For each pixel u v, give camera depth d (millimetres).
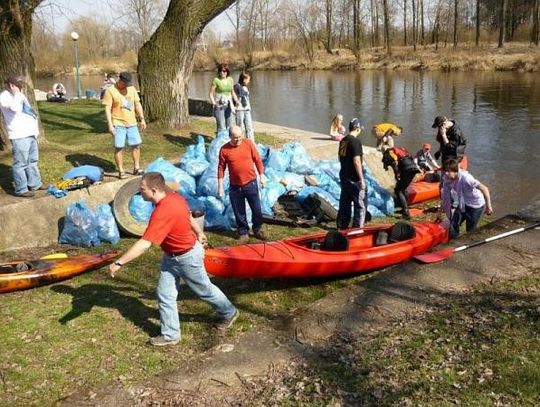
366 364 4898
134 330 5641
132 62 56438
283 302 6398
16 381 4820
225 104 11875
